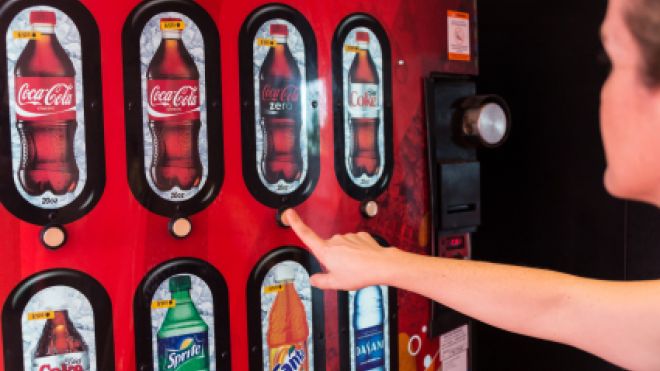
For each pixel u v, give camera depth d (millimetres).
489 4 2854
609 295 865
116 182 1437
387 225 1943
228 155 1585
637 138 783
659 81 734
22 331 1351
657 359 840
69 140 1381
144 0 1450
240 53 1593
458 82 2135
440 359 2135
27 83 1331
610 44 789
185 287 1533
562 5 2535
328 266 1092
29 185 1344
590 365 2564
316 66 1748
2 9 1299
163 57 1479
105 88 1415
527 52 2697
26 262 1348
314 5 1736
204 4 1527
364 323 1896
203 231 1555
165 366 1514
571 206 2572
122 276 1450
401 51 1957
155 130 1478
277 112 1668
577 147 2525
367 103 1873
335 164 1804
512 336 2893
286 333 1715
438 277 975
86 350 1417
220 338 1595
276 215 1679
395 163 1958
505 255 2875
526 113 2727
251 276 1640
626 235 2391
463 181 2117
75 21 1375
